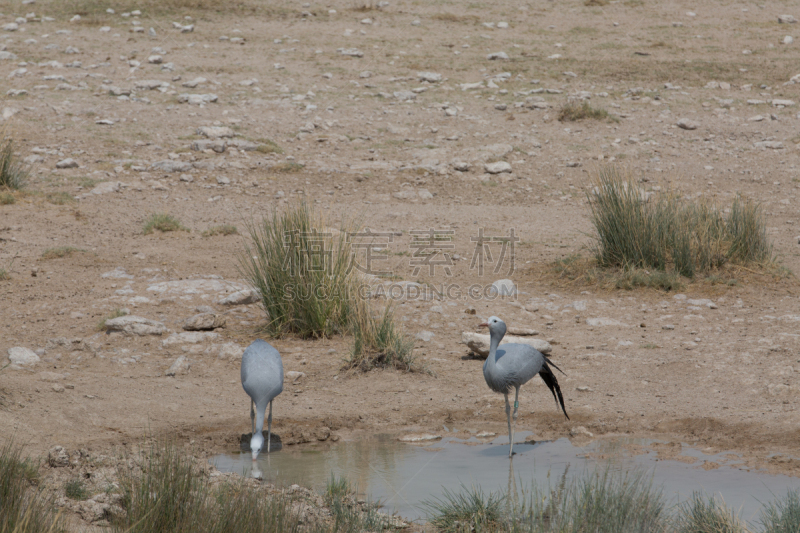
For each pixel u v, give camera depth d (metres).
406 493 14.23
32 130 47.22
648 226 30.45
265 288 24.38
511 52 66.69
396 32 70.50
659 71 62.53
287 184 43.00
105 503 12.70
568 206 41.69
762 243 31.59
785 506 12.82
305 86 58.09
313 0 77.94
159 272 29.66
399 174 45.22
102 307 25.33
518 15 76.06
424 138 50.69
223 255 32.34
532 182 45.16
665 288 28.94
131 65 59.03
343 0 78.56
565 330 24.92
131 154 45.16
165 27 67.81
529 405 19.47
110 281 28.25
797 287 28.97
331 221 36.84
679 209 31.77
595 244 34.53
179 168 43.62
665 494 13.70
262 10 73.88
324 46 66.31
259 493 13.09
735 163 47.47
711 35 70.88
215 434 17.41
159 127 49.44
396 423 18.45
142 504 11.96
